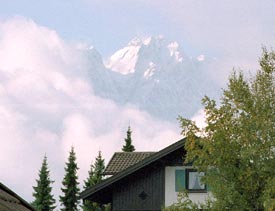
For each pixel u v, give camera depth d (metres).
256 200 38.66
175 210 40.97
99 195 65.75
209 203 40.19
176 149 63.19
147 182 64.56
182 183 63.56
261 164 38.56
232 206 38.78
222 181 39.38
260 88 39.97
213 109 39.72
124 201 64.75
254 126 39.00
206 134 40.16
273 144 38.66
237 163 39.16
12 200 18.03
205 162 40.00
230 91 39.81
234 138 39.19
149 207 64.19
